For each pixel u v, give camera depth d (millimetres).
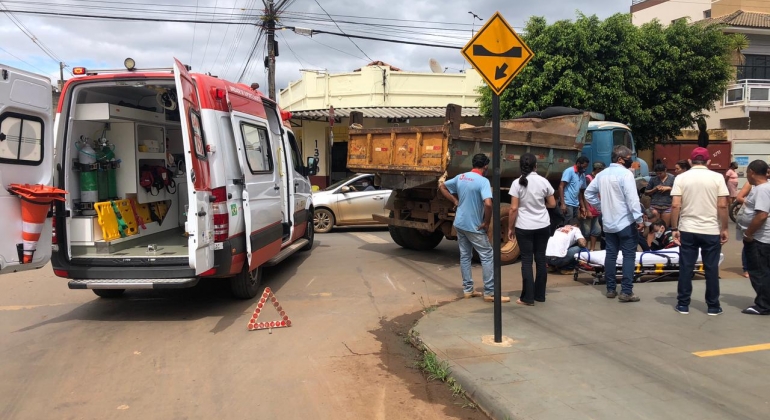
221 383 4395
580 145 9852
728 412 3670
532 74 15273
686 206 5891
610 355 4730
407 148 8609
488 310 6227
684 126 16859
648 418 3580
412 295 7309
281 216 7906
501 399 3859
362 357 5035
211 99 6051
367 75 20641
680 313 5980
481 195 6480
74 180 6402
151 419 3762
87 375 4543
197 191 5492
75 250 6316
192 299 7070
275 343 5387
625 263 6477
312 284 7941
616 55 15078
